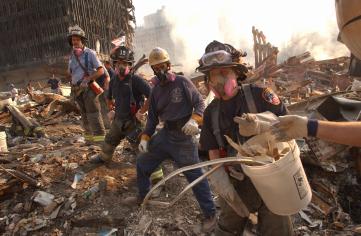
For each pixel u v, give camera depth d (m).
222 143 2.33
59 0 33.66
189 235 3.34
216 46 2.20
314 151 4.40
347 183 4.29
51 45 34.59
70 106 8.91
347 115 4.79
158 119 3.59
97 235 3.47
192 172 3.37
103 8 36.53
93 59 5.08
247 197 2.34
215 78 2.18
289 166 1.93
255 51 24.62
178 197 1.84
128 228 3.48
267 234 2.36
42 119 8.60
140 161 3.63
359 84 8.00
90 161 4.73
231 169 2.29
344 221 3.62
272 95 2.17
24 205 3.95
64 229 3.62
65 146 5.77
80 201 3.91
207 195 3.37
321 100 5.22
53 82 17.42
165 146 3.44
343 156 4.43
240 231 2.59
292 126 1.44
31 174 4.45
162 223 3.49
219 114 2.30
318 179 4.35
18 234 3.62
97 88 5.11
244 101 2.20
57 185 4.25
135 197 3.84
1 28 35.91
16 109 7.14
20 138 6.74
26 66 35.12
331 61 24.28
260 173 1.94
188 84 3.33
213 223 3.34
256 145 1.97
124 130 4.32
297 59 23.03
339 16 0.97
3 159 4.97
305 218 3.60
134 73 4.24
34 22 34.91
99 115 5.32
